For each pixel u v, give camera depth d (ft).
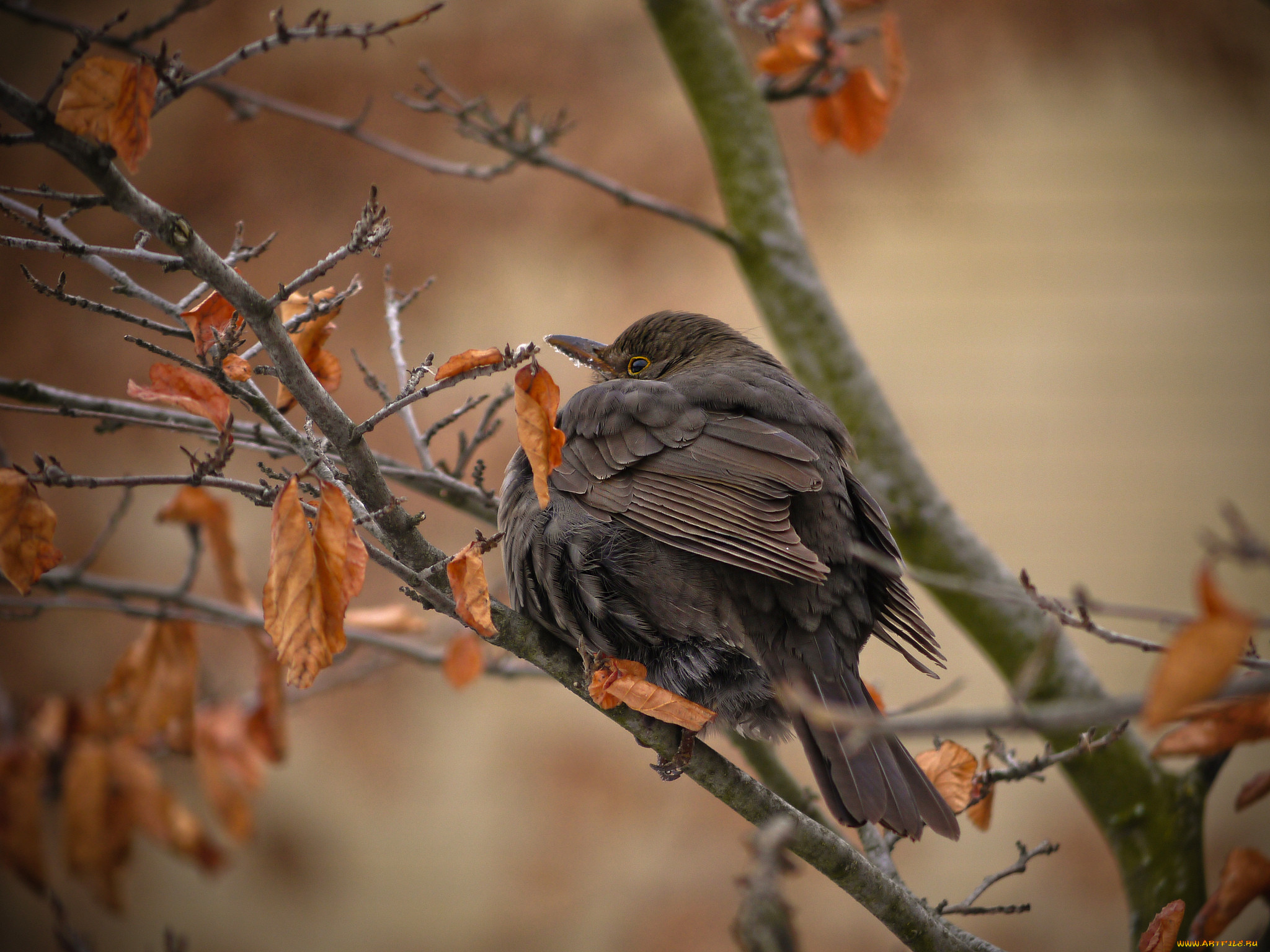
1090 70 45.60
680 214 26.71
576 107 43.83
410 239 42.22
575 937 42.42
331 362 17.28
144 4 42.70
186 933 47.65
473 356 14.37
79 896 43.34
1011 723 9.62
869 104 25.91
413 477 20.27
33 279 13.60
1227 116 48.75
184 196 41.50
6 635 37.29
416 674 44.06
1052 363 59.26
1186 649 9.75
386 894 47.88
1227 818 42.29
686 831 43.57
